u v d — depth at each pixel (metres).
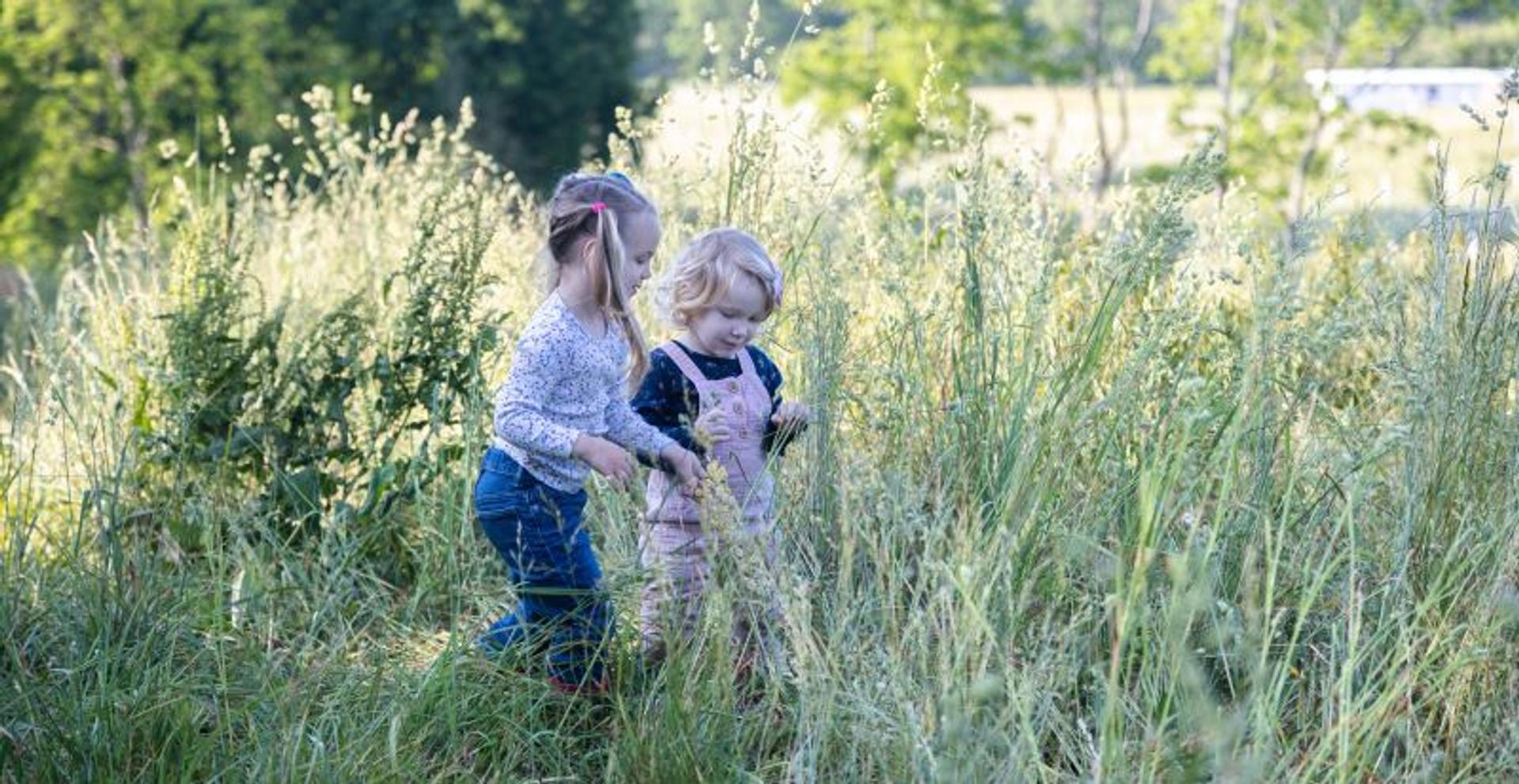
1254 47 19.94
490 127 28.75
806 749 3.55
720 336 4.16
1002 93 60.47
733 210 5.25
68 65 22.70
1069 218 6.08
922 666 3.32
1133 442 4.13
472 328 5.30
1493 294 4.12
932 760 3.06
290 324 6.68
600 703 4.07
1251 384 3.83
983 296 4.66
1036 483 3.92
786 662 3.89
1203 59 20.30
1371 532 4.10
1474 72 15.05
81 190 21.48
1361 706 3.34
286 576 4.65
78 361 5.87
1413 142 17.30
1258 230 6.58
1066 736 3.55
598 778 3.82
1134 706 3.47
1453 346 4.10
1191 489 3.74
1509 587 3.58
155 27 22.03
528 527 4.06
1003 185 5.23
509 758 3.75
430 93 28.78
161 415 5.39
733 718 3.67
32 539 5.16
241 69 23.59
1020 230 5.17
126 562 4.51
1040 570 3.77
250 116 23.25
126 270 6.73
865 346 4.75
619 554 4.64
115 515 4.68
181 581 4.36
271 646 4.31
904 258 5.42
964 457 4.10
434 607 4.71
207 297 5.31
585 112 29.92
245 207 7.40
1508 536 3.75
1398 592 3.77
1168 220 4.19
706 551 3.74
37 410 5.21
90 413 5.52
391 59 28.81
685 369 4.21
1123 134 20.44
